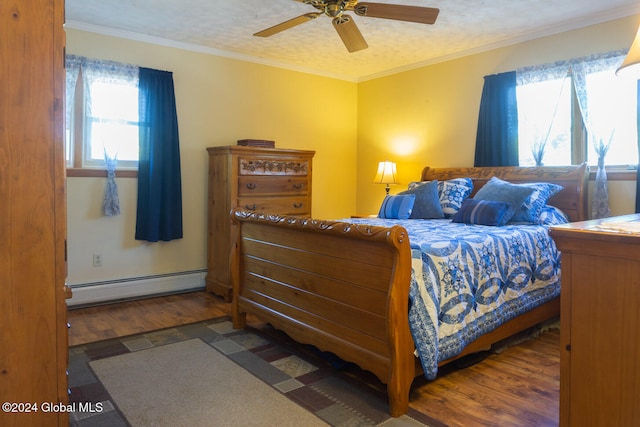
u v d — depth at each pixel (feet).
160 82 13.65
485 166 14.35
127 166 13.48
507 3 11.02
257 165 14.03
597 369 4.58
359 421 6.66
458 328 7.69
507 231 10.01
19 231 4.13
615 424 4.48
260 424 6.57
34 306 4.22
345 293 7.80
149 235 13.51
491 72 14.33
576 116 12.53
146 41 13.56
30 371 4.23
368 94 18.49
